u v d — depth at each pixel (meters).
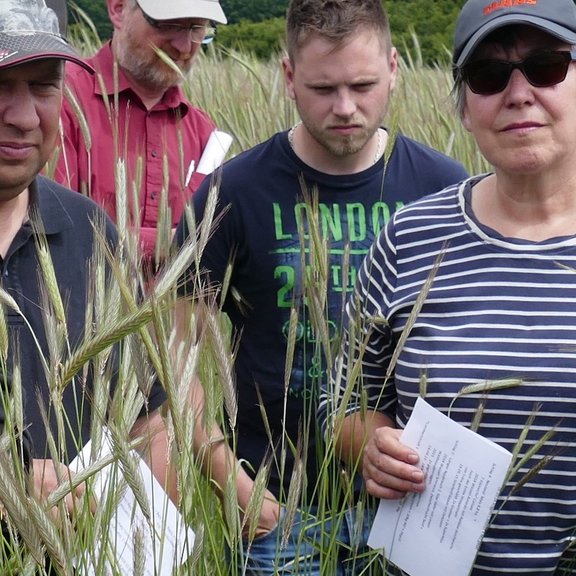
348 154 3.12
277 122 5.63
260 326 3.22
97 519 2.21
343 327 2.71
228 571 2.67
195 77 7.02
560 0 2.47
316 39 3.02
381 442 2.47
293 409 3.18
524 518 2.42
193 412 2.26
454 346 2.46
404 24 9.90
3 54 2.48
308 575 2.59
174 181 4.07
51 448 2.11
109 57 4.14
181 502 2.17
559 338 2.39
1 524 2.26
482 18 2.47
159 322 1.97
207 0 4.16
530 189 2.49
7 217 2.61
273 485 3.21
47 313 2.24
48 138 2.61
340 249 3.20
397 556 2.47
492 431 2.42
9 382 2.46
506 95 2.43
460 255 2.54
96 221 2.58
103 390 2.18
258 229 3.20
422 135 5.77
